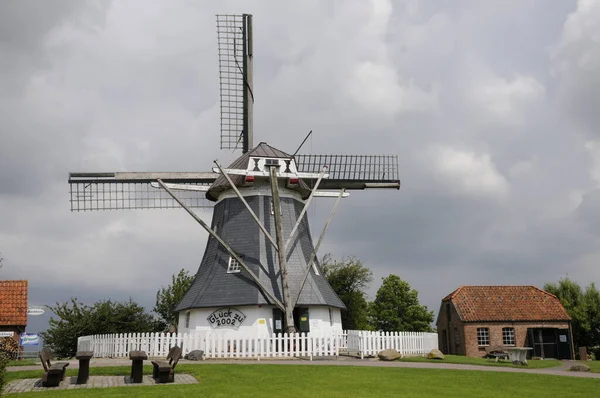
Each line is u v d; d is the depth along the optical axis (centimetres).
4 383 1764
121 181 3669
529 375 2295
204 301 3322
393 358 2881
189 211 3381
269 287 3303
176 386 1909
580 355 5256
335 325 3559
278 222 3288
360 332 3027
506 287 5688
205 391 1791
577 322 5928
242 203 3591
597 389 1942
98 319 4244
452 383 2022
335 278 5819
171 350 2112
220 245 3544
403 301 7300
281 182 3634
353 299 5794
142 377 2059
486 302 5469
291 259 3475
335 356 3053
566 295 6316
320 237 3481
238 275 3366
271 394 1741
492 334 5231
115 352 3153
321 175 3541
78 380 1997
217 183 3625
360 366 2488
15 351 4016
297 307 3391
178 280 4838
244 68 4091
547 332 5297
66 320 4238
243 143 4019
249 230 3506
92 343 3334
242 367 2403
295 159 3659
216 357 2991
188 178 3700
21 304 4200
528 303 5469
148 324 4419
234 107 4116
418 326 7250
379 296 7369
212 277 3431
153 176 3662
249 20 4112
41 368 2598
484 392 1839
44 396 1700
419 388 1892
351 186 3925
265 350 3050
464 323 5247
